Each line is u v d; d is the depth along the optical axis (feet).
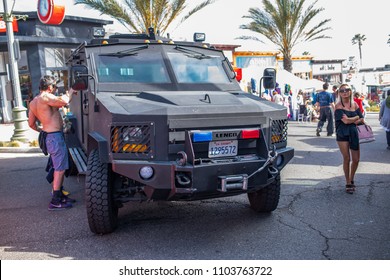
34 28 64.90
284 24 91.25
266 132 16.15
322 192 22.27
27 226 17.90
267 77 20.07
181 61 19.74
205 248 14.99
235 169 14.79
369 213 18.54
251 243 15.34
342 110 21.81
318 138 46.21
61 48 68.85
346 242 15.23
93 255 14.57
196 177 14.10
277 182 17.70
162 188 14.33
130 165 14.39
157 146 14.48
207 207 19.83
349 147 21.84
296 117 77.87
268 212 18.71
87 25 73.77
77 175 27.73
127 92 17.80
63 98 19.71
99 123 16.39
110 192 15.64
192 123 14.62
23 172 29.89
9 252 15.03
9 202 21.99
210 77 19.90
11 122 68.80
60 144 20.13
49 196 23.00
